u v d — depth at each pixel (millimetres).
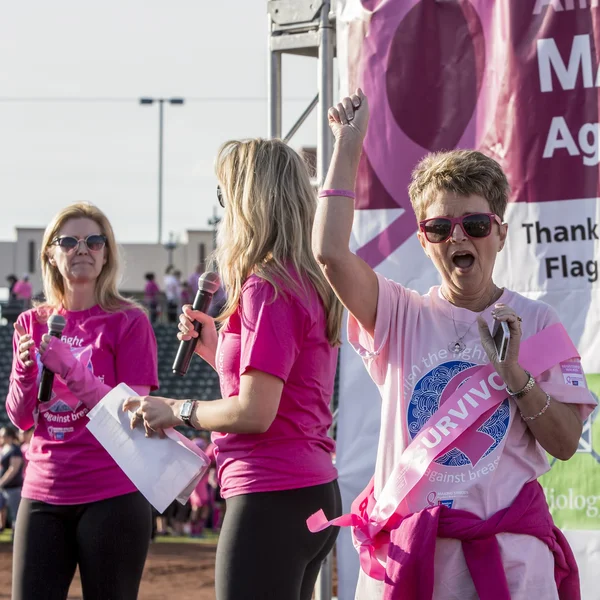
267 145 3395
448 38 5414
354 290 2951
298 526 3182
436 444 2814
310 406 3287
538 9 5215
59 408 4301
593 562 4945
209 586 11273
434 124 5418
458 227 2848
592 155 5109
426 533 2729
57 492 4230
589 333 5066
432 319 2986
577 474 5004
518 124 5227
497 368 2744
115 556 4180
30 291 33438
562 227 5145
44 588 4199
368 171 5523
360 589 3033
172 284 33156
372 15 5570
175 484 3549
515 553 2760
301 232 3320
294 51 6051
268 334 3125
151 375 4492
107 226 4598
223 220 3412
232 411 3135
